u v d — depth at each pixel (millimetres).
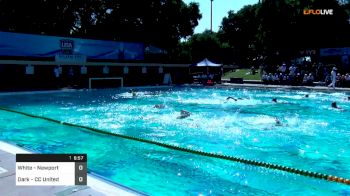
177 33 42719
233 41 62750
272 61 38562
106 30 38125
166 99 18297
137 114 12992
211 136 9164
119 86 26891
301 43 35594
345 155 7480
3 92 20172
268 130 9992
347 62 29844
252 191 5309
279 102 16719
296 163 6887
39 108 14828
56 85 25125
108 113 13305
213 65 29703
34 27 34719
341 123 11180
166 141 8633
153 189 5414
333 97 18938
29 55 23844
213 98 18781
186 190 5359
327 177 4578
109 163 6801
